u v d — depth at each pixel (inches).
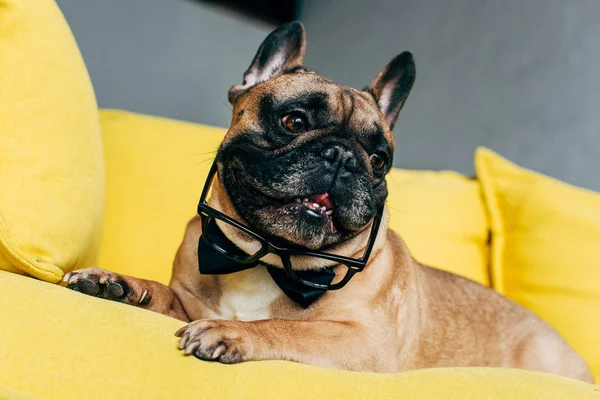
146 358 38.6
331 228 57.1
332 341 54.0
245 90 70.5
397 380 41.0
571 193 106.0
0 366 35.4
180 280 66.2
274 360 43.3
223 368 40.3
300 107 59.4
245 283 62.6
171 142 94.5
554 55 127.3
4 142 53.3
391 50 149.5
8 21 56.0
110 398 35.2
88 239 61.1
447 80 142.3
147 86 128.9
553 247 100.9
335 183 55.3
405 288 72.1
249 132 58.9
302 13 160.4
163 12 130.7
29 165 54.1
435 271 86.3
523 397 39.1
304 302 58.5
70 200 57.2
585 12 123.0
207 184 56.0
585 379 87.9
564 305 98.5
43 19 59.2
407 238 101.3
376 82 76.8
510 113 132.0
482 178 111.3
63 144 58.1
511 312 88.9
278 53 72.3
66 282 53.2
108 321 41.4
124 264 83.3
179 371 38.3
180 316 64.4
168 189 89.9
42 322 39.4
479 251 108.3
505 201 107.6
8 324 38.5
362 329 59.6
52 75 58.6
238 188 57.1
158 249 85.6
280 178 54.6
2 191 51.6
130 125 95.0
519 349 85.8
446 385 40.1
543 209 103.3
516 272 103.4
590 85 120.9
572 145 122.7
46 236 53.1
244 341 44.4
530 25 131.5
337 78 157.9
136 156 91.0
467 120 137.7
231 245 59.6
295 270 60.1
